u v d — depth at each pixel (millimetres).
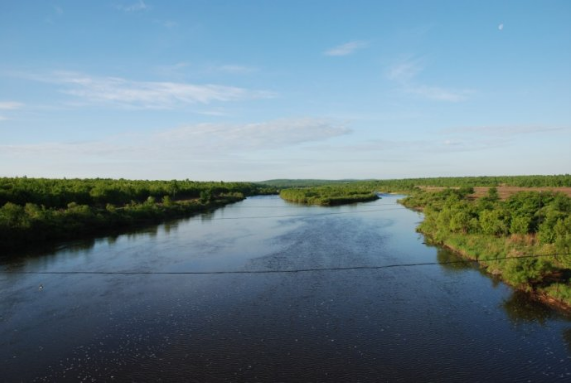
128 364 16984
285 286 26766
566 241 27688
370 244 40188
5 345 18656
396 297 24547
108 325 20781
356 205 91375
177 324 20859
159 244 41094
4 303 23766
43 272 30156
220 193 119938
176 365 16875
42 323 21000
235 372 16344
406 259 33688
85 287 26672
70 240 43562
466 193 90062
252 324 20812
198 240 43438
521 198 55594
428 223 48094
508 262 27188
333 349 18156
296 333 19750
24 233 39969
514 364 16844
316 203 98688
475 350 18016
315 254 35750
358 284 27078
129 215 56188
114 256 35469
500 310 22484
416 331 19906
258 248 38781
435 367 16625
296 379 15805
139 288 26500
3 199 50875
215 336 19500
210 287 26672
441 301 23844
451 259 33562
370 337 19297
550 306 22969
